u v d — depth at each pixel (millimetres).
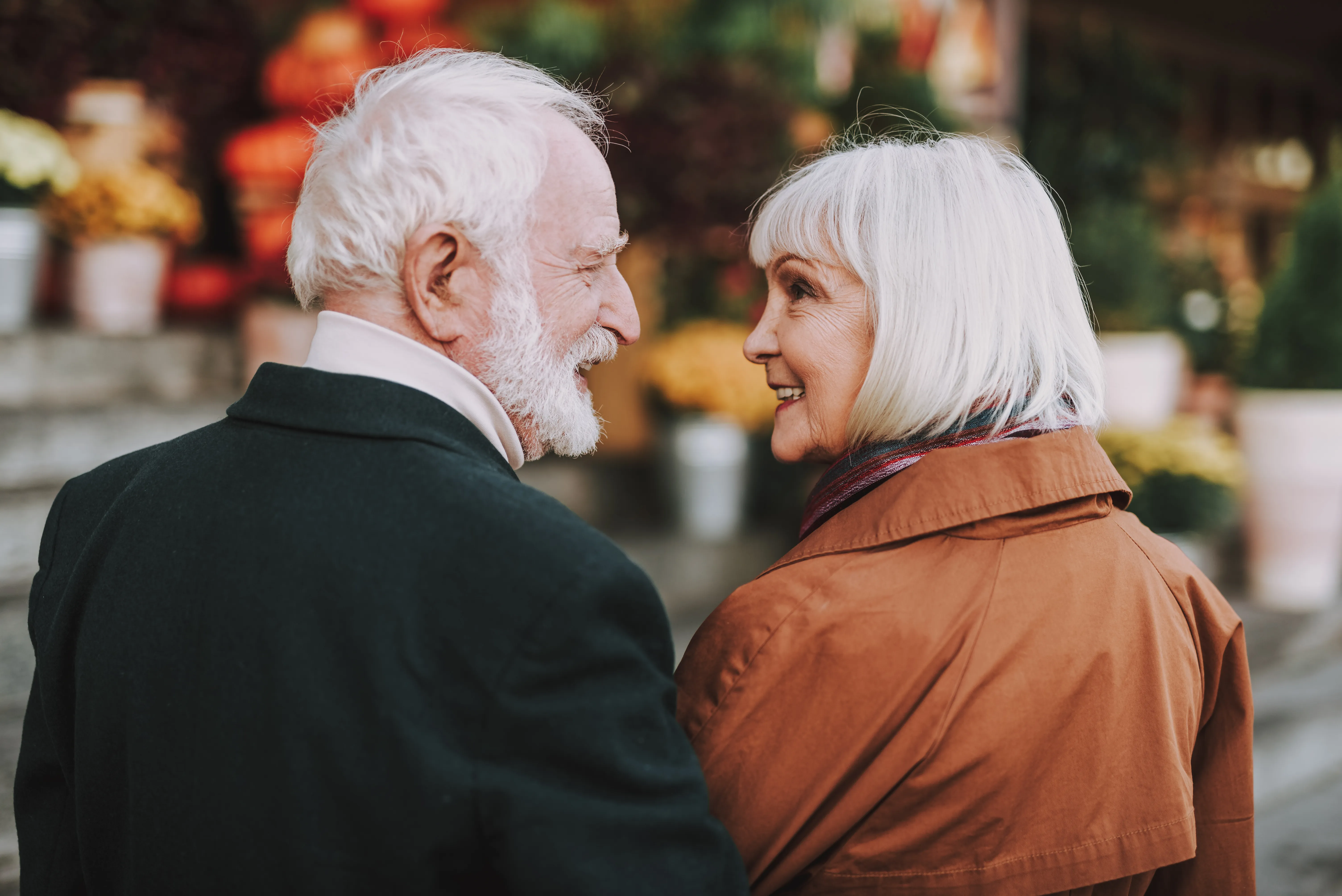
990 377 1038
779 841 979
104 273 3504
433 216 929
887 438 1077
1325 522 4594
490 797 791
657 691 852
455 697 811
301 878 812
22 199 3174
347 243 940
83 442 3000
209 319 3973
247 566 863
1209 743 1162
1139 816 969
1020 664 956
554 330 1011
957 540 1016
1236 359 5871
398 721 799
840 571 1023
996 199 1057
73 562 1031
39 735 1051
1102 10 7551
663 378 3906
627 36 4145
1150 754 978
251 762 830
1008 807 947
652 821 814
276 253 3527
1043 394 1045
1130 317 5082
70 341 3295
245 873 828
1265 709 3551
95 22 3357
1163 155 6859
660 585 3713
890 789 961
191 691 856
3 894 1883
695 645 1078
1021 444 1014
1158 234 5543
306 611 836
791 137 3965
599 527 3953
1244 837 1157
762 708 1003
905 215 1051
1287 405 4602
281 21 4230
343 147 965
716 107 3740
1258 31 8617
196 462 957
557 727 799
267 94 3975
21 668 2449
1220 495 4160
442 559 831
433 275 947
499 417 987
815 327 1112
